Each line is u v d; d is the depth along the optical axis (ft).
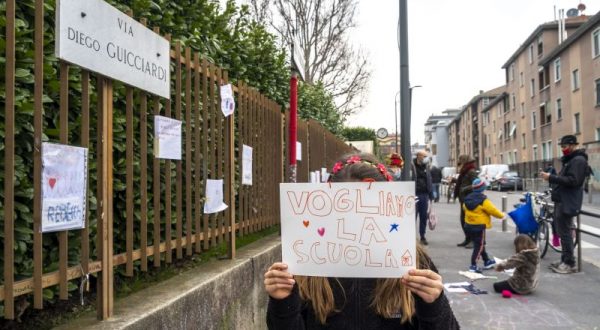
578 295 20.16
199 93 12.92
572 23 147.33
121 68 8.62
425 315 5.96
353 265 6.35
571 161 23.73
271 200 19.74
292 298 6.31
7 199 6.73
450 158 331.36
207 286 10.59
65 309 9.04
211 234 13.06
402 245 6.24
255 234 18.69
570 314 17.71
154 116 10.30
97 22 7.84
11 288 6.70
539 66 145.59
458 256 29.17
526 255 20.16
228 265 12.60
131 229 9.46
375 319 6.44
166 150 10.69
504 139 189.78
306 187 6.50
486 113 222.69
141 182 9.93
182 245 11.76
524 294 20.30
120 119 10.03
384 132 68.95
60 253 7.46
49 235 8.27
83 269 7.75
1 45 7.04
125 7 10.41
